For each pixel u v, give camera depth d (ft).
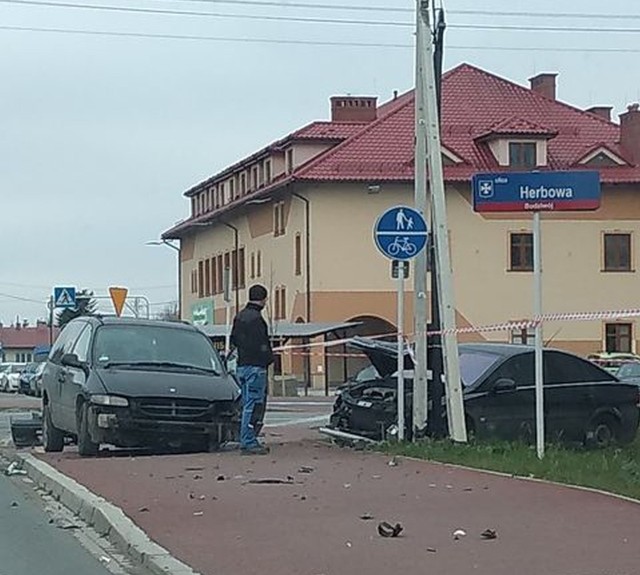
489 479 45.21
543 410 54.75
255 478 46.57
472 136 192.95
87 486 44.75
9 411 113.50
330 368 180.04
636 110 193.67
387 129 188.14
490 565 29.48
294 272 188.03
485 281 187.32
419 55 57.62
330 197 182.70
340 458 53.57
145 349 60.13
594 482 43.24
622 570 28.63
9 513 42.39
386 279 182.70
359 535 33.88
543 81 213.05
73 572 32.14
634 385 62.95
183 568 30.07
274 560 30.76
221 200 228.02
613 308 190.60
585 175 49.83
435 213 56.29
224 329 149.48
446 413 57.16
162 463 51.98
